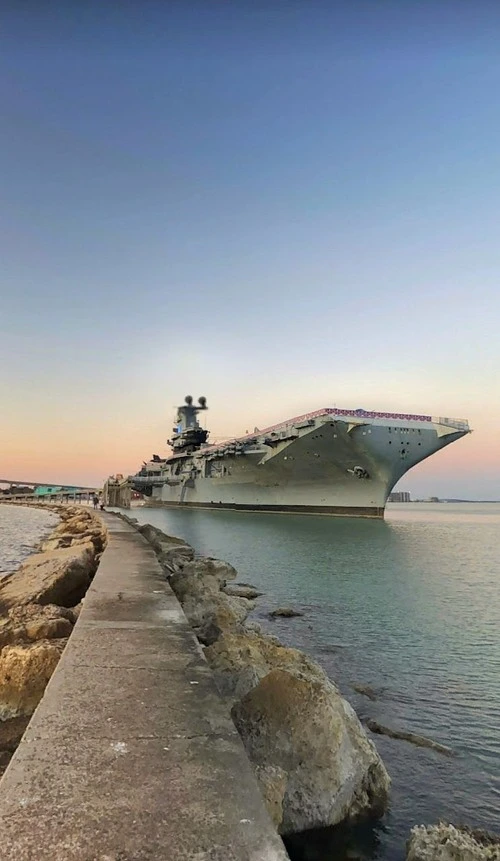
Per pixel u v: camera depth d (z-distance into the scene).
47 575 12.75
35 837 2.23
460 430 40.78
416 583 18.48
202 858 2.13
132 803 2.51
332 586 17.67
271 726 4.52
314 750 4.44
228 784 2.72
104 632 5.84
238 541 31.06
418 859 3.68
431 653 10.55
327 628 12.38
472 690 8.61
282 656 6.66
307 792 4.27
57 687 4.13
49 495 141.12
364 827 4.60
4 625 7.88
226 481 56.22
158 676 4.42
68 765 2.88
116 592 8.27
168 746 3.14
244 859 2.13
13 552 27.78
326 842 4.20
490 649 10.82
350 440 38.53
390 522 64.12
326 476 44.97
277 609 13.84
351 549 27.83
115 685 4.20
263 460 45.25
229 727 3.44
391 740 6.80
